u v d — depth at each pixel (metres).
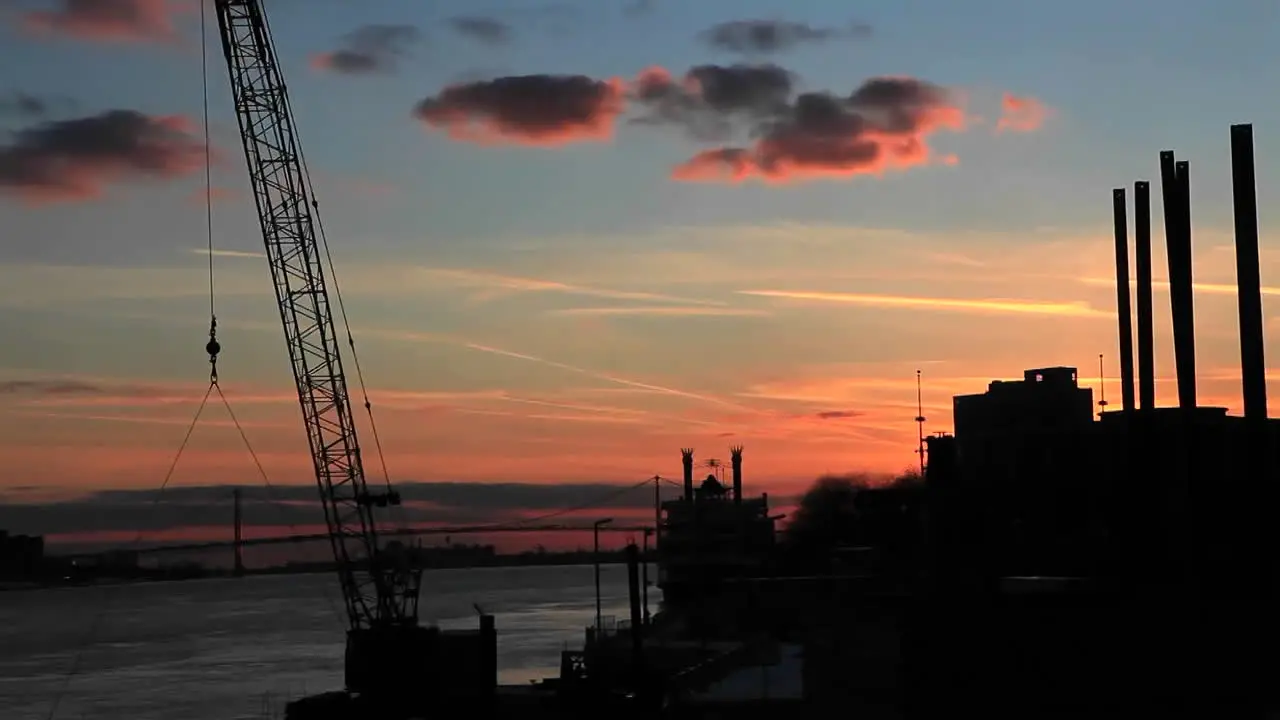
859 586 107.75
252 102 131.12
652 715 112.62
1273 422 102.31
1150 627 82.31
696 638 166.75
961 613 87.44
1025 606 85.69
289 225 133.62
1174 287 104.38
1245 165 96.62
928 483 105.12
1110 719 82.25
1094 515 101.12
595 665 139.88
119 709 195.25
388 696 135.00
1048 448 107.12
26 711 195.75
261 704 192.38
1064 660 83.94
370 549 141.00
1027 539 100.69
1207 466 98.12
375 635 136.38
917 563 105.50
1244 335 96.19
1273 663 80.12
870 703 96.62
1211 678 80.81
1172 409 101.06
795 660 124.75
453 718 131.62
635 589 124.06
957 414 126.00
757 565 197.88
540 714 126.94
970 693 86.25
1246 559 93.25
